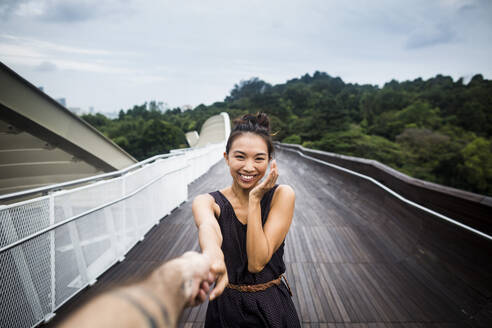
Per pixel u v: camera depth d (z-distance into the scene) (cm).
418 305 283
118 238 388
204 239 93
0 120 573
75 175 910
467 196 305
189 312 279
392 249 400
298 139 7031
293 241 449
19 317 237
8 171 771
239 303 118
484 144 4631
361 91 14025
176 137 10019
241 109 12500
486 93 6162
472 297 271
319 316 273
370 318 269
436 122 6072
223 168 1477
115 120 14825
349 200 673
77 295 301
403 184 443
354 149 5406
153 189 521
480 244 284
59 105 653
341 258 389
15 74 545
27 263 246
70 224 295
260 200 116
